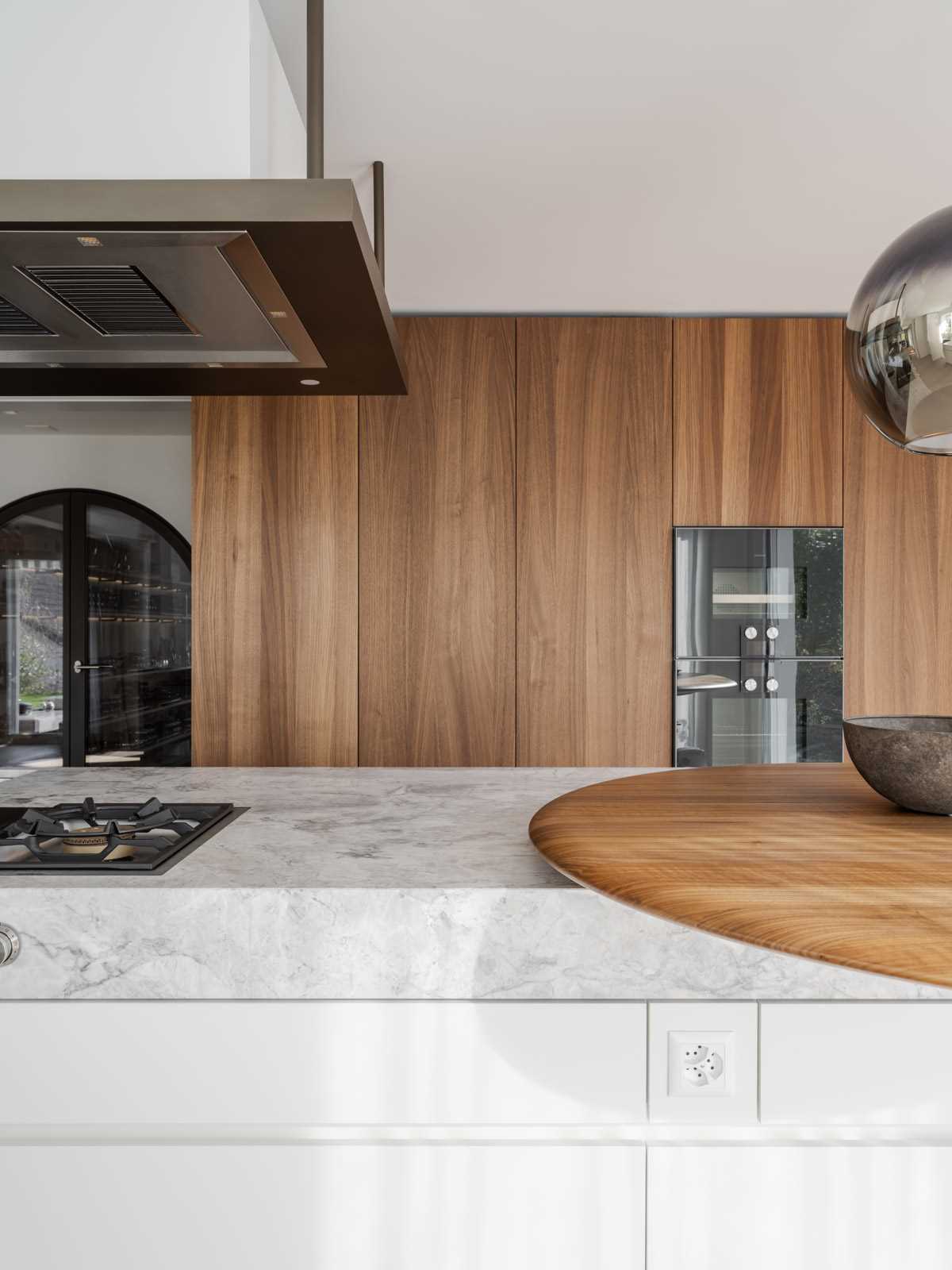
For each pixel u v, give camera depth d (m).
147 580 4.41
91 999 1.01
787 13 1.65
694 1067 1.01
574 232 2.58
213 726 3.10
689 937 1.01
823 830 1.06
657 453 3.12
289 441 3.10
